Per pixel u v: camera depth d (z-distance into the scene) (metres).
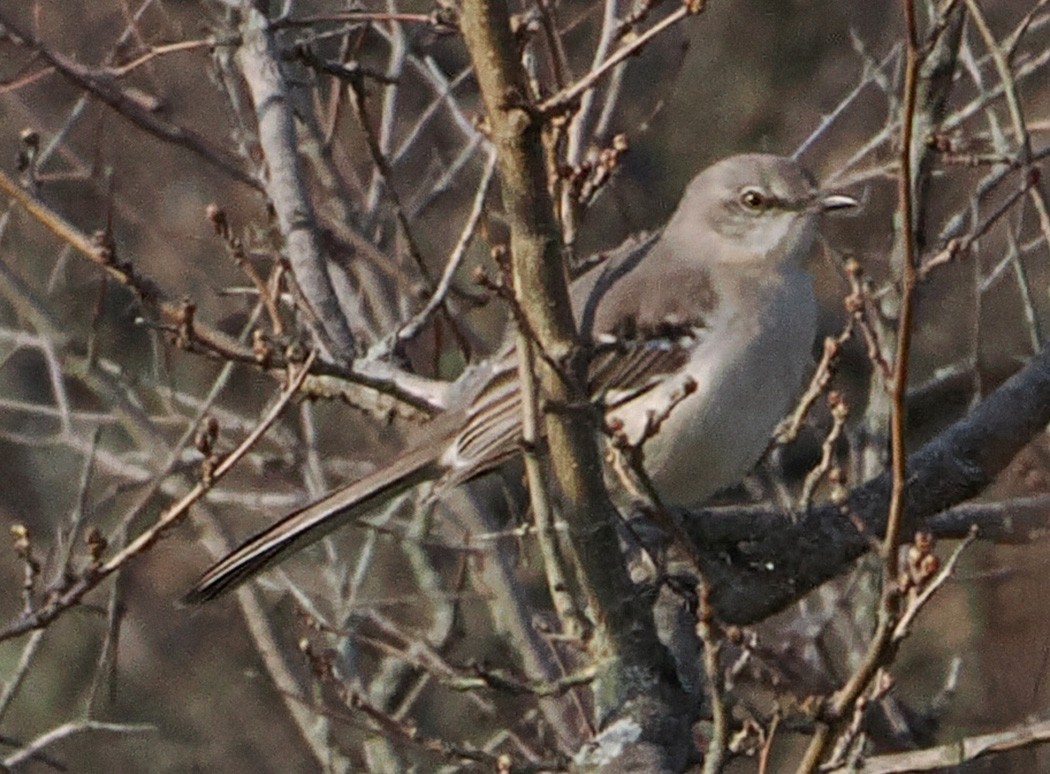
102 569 10.54
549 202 9.01
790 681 11.69
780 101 18.91
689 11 8.83
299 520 11.38
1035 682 13.11
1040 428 11.96
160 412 16.92
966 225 13.95
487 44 8.84
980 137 13.26
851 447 13.30
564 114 9.32
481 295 13.59
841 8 19.06
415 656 12.46
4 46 15.42
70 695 17.94
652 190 18.27
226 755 17.66
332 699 14.10
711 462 11.68
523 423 9.31
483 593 13.30
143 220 15.02
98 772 17.80
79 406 18.27
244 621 17.94
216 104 16.25
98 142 14.47
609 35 12.12
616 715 9.77
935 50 12.53
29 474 18.14
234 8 13.11
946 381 14.50
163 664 17.86
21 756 12.57
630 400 11.53
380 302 13.73
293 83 13.16
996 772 12.92
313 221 12.48
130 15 14.10
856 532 11.55
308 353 10.69
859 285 10.92
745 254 11.91
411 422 12.37
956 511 12.02
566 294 9.13
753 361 11.70
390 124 14.01
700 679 10.52
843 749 9.69
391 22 13.95
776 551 11.49
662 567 9.95
